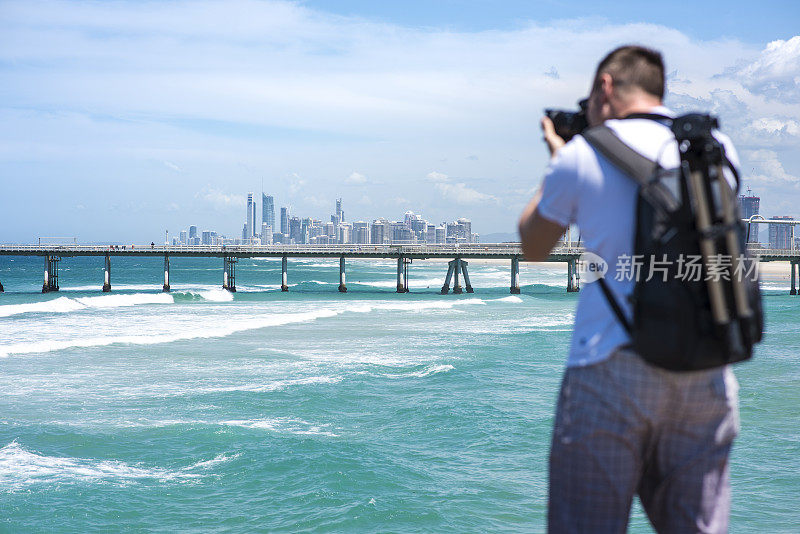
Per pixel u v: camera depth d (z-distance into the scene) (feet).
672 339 5.62
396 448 35.60
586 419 6.13
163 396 49.80
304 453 34.22
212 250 210.79
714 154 5.71
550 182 6.19
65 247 212.02
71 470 32.12
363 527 24.93
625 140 5.99
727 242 5.70
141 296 164.45
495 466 32.40
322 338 88.99
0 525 25.25
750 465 31.01
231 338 88.74
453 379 56.13
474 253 209.56
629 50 6.53
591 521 6.17
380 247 214.07
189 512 26.86
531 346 79.82
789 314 132.16
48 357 70.33
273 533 24.62
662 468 6.38
